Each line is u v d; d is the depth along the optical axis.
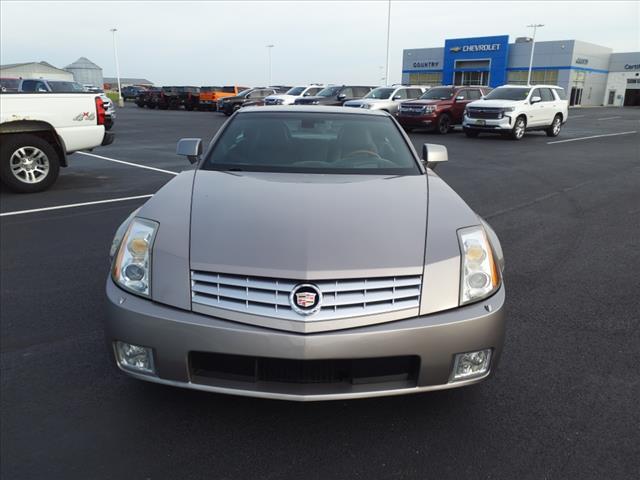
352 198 2.82
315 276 2.19
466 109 18.20
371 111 4.34
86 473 2.20
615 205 7.64
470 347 2.31
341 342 2.16
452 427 2.53
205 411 2.62
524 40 58.81
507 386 2.89
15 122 7.51
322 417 2.58
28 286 4.20
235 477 2.19
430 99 20.56
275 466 2.26
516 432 2.50
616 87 63.50
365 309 2.22
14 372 2.95
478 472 2.24
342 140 3.75
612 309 3.95
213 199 2.76
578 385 2.91
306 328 2.16
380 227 2.50
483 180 9.62
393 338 2.20
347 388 2.25
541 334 3.53
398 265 2.28
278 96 28.17
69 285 4.23
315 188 2.97
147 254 2.39
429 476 2.21
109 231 5.80
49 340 3.33
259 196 2.80
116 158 11.89
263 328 2.18
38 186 7.83
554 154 13.93
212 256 2.30
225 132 3.84
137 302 2.31
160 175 9.55
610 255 5.27
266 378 2.26
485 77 57.34
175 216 2.57
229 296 2.23
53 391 2.77
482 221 3.09
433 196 2.94
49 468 2.22
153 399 2.71
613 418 2.62
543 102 18.52
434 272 2.32
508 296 4.18
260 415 2.59
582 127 25.83
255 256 2.27
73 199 7.41
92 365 3.04
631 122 30.98
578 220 6.72
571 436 2.47
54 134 7.93
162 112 35.97
